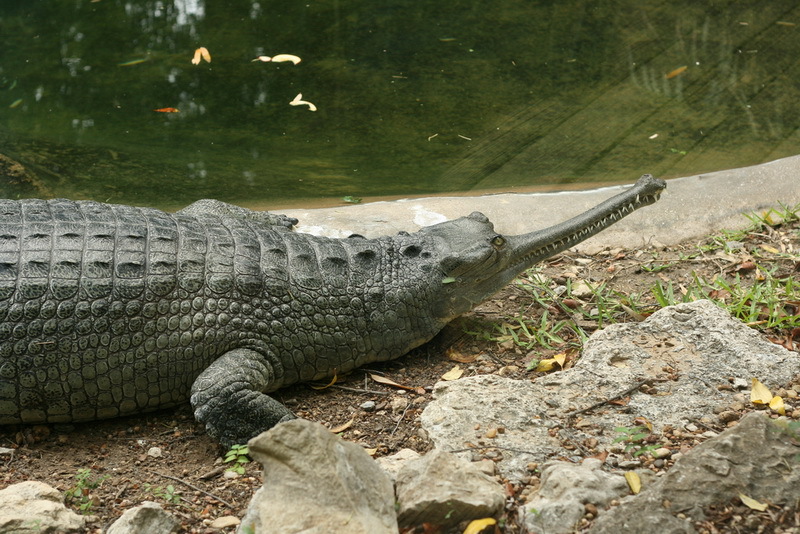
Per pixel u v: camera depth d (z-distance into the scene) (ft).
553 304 18.29
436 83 30.71
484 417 13.20
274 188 23.93
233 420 14.34
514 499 11.39
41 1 39.65
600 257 20.36
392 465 12.25
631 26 35.83
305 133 27.37
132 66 32.63
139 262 14.74
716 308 15.72
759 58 32.37
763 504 10.25
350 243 16.98
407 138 26.96
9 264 14.26
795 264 18.56
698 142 26.08
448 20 36.50
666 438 12.73
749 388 13.76
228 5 38.75
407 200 22.53
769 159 24.91
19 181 24.07
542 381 14.38
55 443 14.48
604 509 10.74
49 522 11.15
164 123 28.22
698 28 35.37
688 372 14.34
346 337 16.07
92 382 14.46
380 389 15.99
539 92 29.99
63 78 31.63
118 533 10.96
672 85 30.32
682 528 9.98
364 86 30.58
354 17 36.94
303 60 32.71
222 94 30.27
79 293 14.30
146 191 23.75
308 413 15.29
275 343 15.42
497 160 25.31
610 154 25.55
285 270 15.72
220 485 13.12
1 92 30.37
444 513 10.59
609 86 30.37
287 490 10.18
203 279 15.02
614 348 15.01
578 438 12.84
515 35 34.91
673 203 21.75
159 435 14.82
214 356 15.01
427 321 16.75
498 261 16.85
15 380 14.12
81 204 16.24
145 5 39.14
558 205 21.99
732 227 20.97
